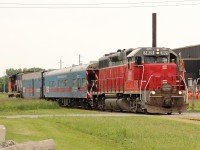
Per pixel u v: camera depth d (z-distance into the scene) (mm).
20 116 33375
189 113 35844
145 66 34438
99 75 44000
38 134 20047
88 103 47031
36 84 66750
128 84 36156
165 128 21391
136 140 17516
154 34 58250
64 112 38562
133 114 33875
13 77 87125
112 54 40500
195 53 82375
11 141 14781
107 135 19625
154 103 33656
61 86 54812
